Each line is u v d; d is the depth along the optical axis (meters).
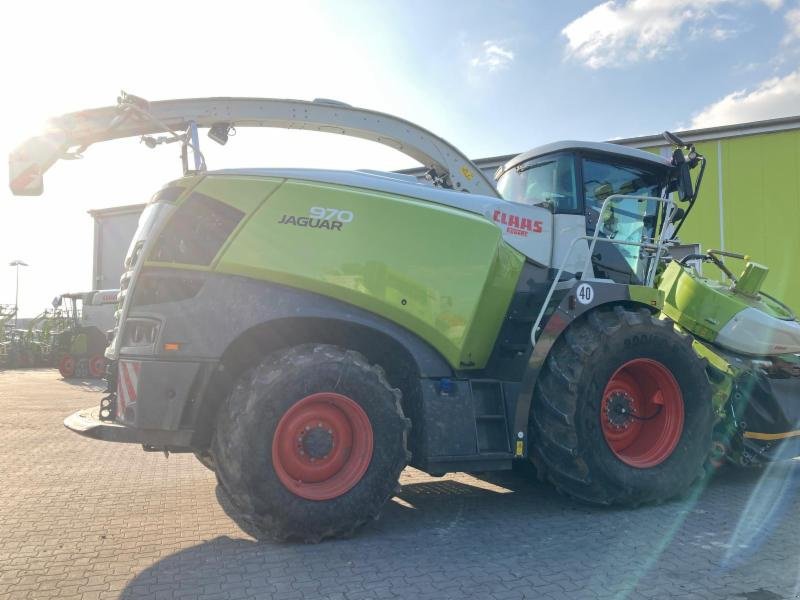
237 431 3.59
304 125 5.51
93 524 4.18
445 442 4.05
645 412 4.81
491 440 4.22
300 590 3.01
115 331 4.26
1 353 25.70
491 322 4.53
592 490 4.29
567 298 4.41
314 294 3.93
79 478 5.61
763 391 5.16
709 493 4.90
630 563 3.34
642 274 5.50
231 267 3.81
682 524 4.06
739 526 4.00
